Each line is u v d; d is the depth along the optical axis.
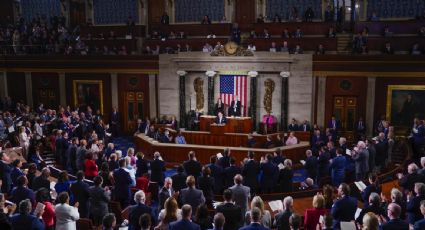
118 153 13.54
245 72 23.81
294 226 6.61
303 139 22.03
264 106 24.16
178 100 25.30
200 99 25.03
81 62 26.77
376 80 22.27
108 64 26.34
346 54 22.47
